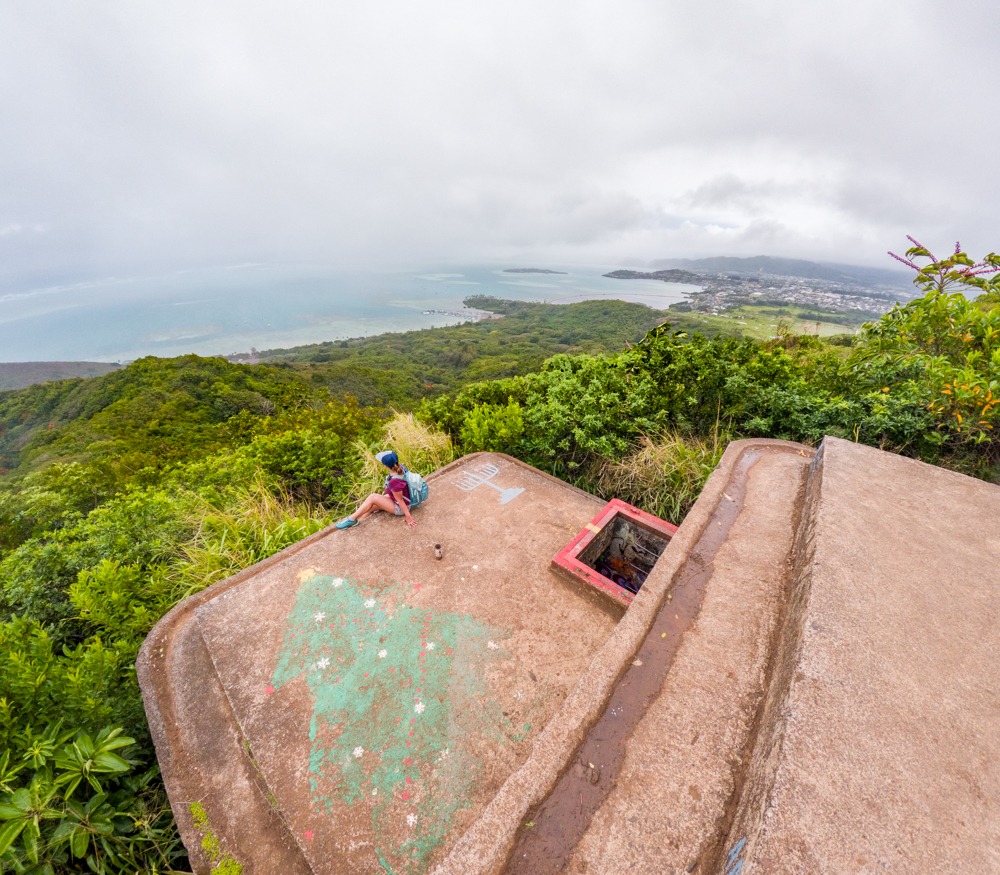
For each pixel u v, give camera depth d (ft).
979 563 6.09
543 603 9.04
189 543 12.68
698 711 5.18
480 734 6.87
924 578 5.83
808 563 6.26
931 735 4.09
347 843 5.78
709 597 6.72
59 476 23.06
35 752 5.91
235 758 6.82
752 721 5.04
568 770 4.71
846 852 3.32
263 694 7.53
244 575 9.84
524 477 13.44
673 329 16.70
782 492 9.28
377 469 16.35
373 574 9.80
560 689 7.47
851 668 4.70
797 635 5.24
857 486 7.81
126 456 34.73
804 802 3.63
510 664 7.87
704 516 8.45
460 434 16.99
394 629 8.53
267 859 5.79
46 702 7.06
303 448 17.81
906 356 13.07
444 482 13.21
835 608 5.39
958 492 7.65
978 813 3.52
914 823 3.47
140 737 7.79
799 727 4.18
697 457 13.28
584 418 14.11
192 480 17.26
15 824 5.26
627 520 11.47
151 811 6.91
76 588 9.25
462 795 6.18
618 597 8.82
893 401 11.72
